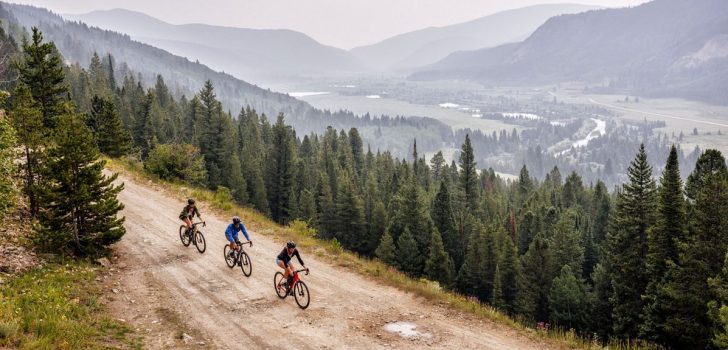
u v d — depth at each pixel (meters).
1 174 16.66
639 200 43.31
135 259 17.84
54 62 39.53
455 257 74.12
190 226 19.12
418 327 13.02
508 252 60.03
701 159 43.16
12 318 10.50
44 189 16.08
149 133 87.38
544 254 57.66
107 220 17.70
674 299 30.81
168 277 16.09
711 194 31.05
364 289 15.94
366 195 102.75
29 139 19.52
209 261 18.02
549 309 54.03
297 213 86.31
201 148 87.94
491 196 107.88
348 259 19.38
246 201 83.19
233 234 16.48
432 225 71.62
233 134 111.88
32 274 14.35
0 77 51.75
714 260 30.33
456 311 14.43
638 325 36.56
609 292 48.56
